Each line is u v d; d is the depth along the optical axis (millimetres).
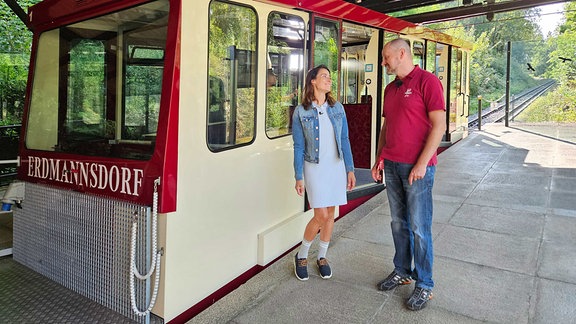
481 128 11805
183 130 2703
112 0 2945
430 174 2604
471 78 27125
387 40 5668
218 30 2949
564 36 18938
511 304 2672
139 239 2627
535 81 25078
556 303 2662
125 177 2779
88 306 2902
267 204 3498
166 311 2666
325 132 2947
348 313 2648
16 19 8258
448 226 4094
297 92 3762
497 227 4039
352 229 4148
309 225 3049
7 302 2947
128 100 2941
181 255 2738
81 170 3068
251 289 2986
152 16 2805
